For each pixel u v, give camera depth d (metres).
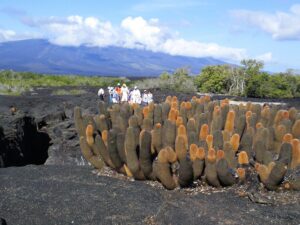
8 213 1.25
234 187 1.42
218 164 1.39
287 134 1.50
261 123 1.69
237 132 1.67
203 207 1.26
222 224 1.14
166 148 1.42
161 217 1.20
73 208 1.28
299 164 1.47
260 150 1.47
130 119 1.68
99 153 1.71
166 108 1.79
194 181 1.47
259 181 1.40
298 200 1.30
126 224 1.17
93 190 1.44
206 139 1.53
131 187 1.48
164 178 1.43
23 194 1.40
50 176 1.63
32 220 1.20
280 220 1.16
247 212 1.22
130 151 1.53
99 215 1.23
